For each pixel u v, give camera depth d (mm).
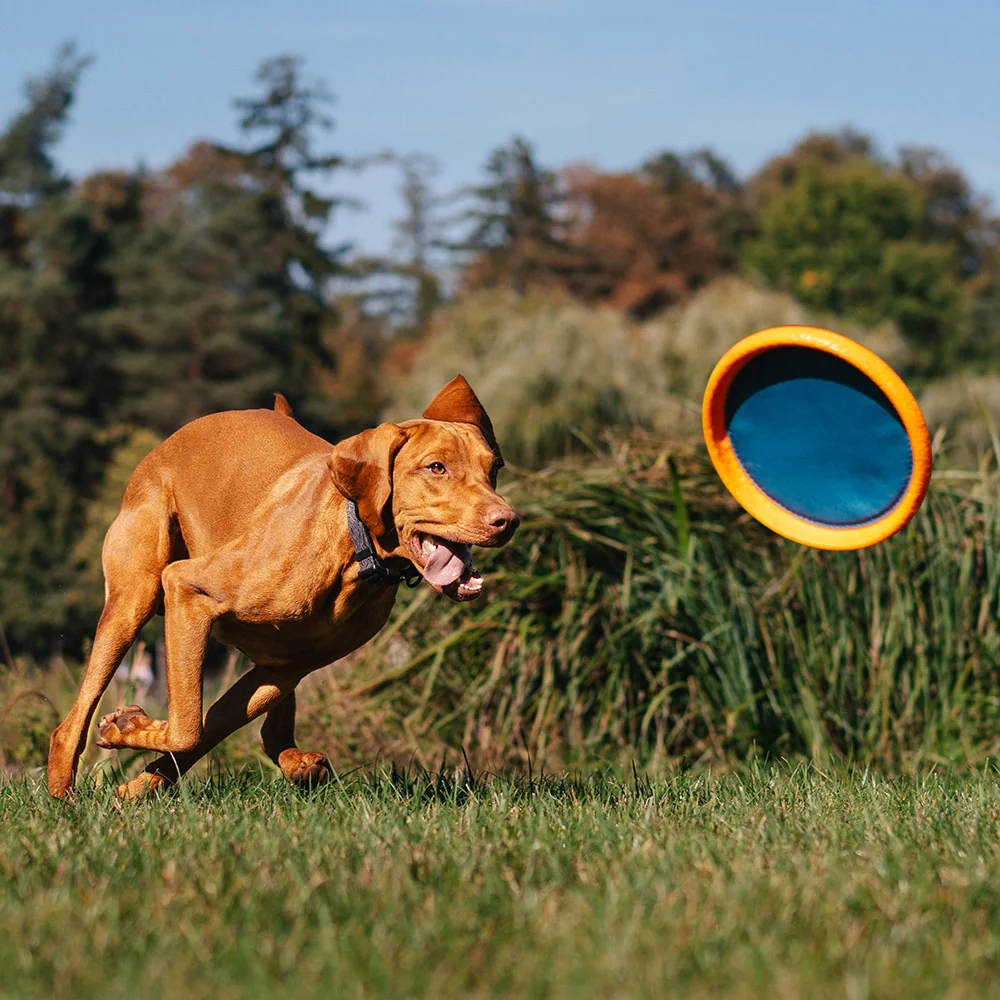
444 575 5141
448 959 3213
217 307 48938
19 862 4355
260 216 54781
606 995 2947
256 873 4105
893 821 5082
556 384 20219
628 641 8852
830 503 6379
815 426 6312
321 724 8906
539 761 8641
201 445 5953
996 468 9734
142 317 48062
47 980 3113
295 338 54062
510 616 9016
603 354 21016
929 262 60062
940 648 8828
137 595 5988
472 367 24688
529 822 4996
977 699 8711
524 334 22984
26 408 44844
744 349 6215
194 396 47781
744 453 6574
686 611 8875
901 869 4176
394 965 3160
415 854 4383
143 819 5141
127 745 5746
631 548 8930
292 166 56969
